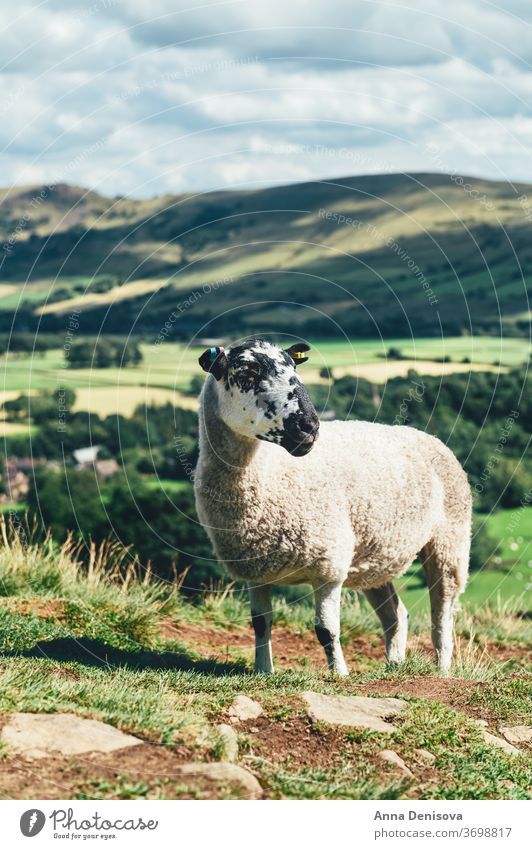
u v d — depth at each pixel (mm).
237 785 3520
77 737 3621
